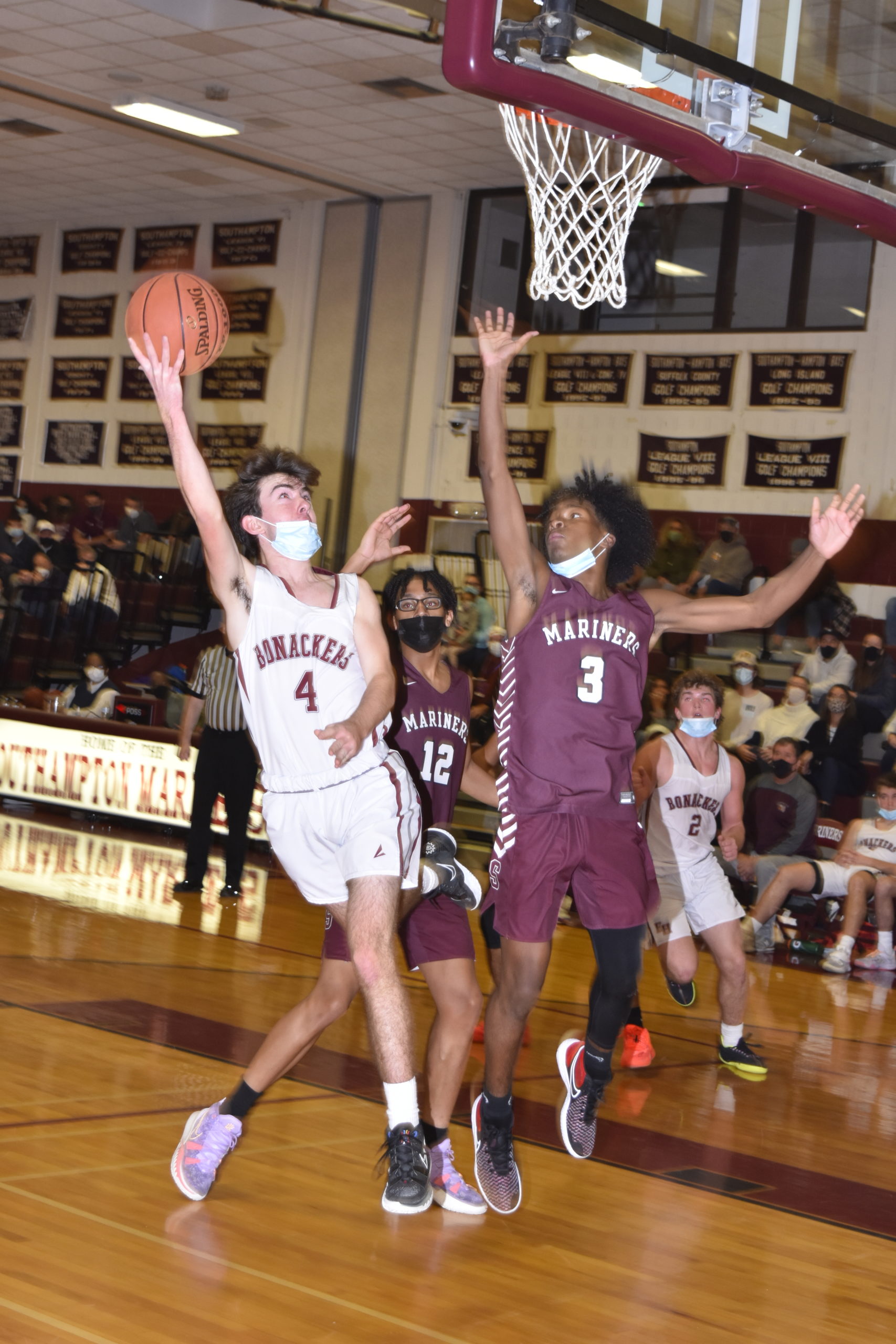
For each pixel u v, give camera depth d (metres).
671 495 13.00
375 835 3.08
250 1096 3.26
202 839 8.41
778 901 8.48
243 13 10.72
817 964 8.38
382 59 11.23
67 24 11.31
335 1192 3.41
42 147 14.49
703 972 7.80
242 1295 2.69
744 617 3.53
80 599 15.09
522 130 4.45
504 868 3.30
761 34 3.94
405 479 14.47
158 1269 2.78
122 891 8.17
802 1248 3.36
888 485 11.92
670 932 5.31
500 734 3.39
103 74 12.34
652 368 13.12
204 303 3.57
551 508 3.45
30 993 5.27
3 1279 2.64
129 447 16.66
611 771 3.32
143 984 5.65
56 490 17.20
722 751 5.41
